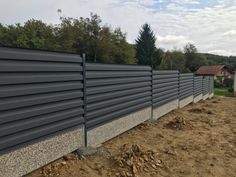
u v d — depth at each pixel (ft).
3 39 130.00
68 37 143.84
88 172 15.42
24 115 13.17
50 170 14.67
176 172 17.17
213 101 67.41
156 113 33.22
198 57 257.55
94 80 19.22
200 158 19.94
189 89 52.85
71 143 16.92
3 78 11.99
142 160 17.65
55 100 15.21
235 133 28.63
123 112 23.94
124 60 161.58
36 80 13.79
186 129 29.17
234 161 19.71
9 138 12.51
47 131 14.76
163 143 23.08
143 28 195.31
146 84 29.17
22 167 13.29
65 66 15.94
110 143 21.30
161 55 201.26
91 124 18.94
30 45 125.59
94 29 154.81
